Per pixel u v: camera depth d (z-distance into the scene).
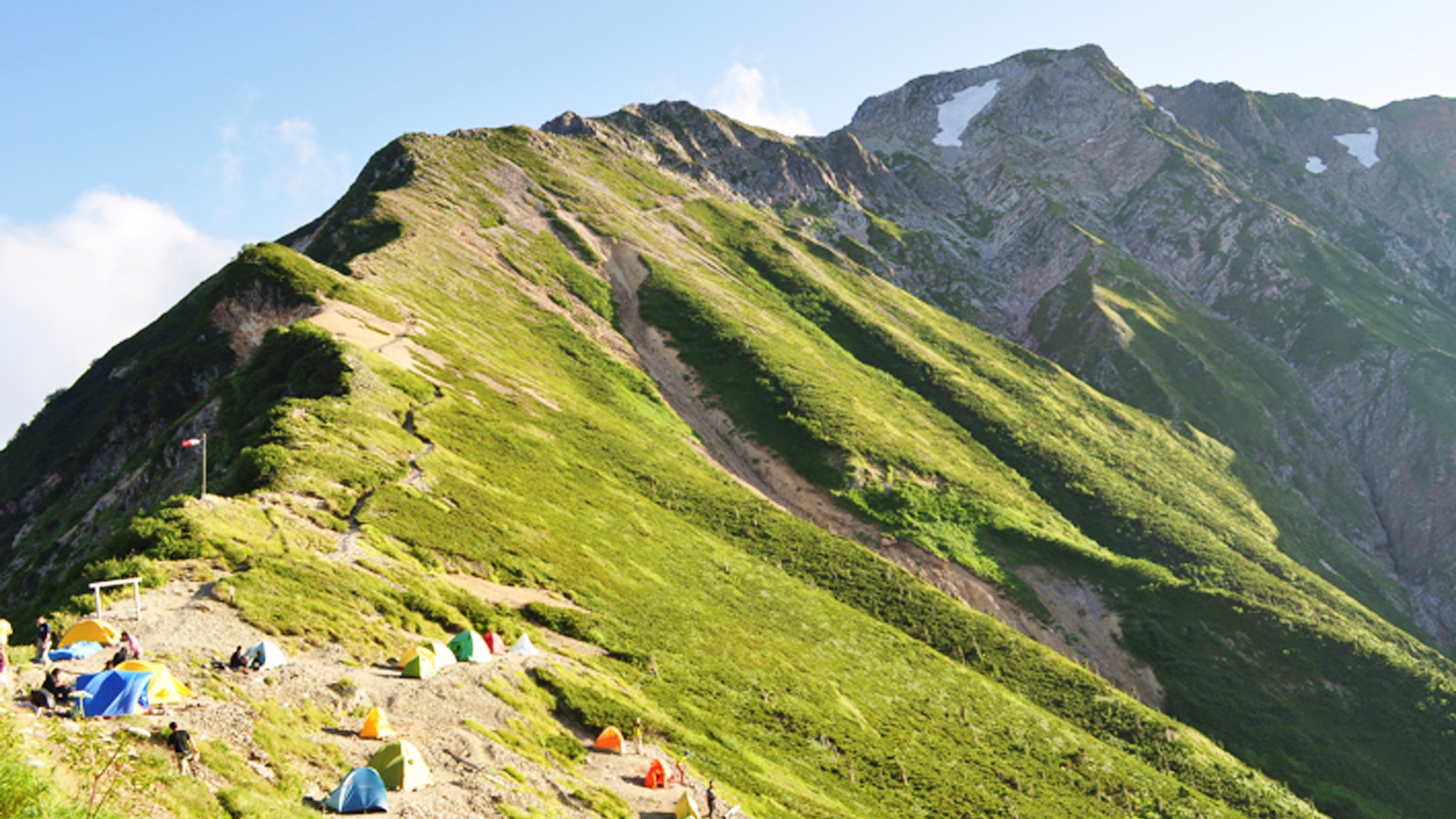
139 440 104.06
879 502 129.75
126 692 27.17
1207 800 75.19
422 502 68.12
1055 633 113.25
